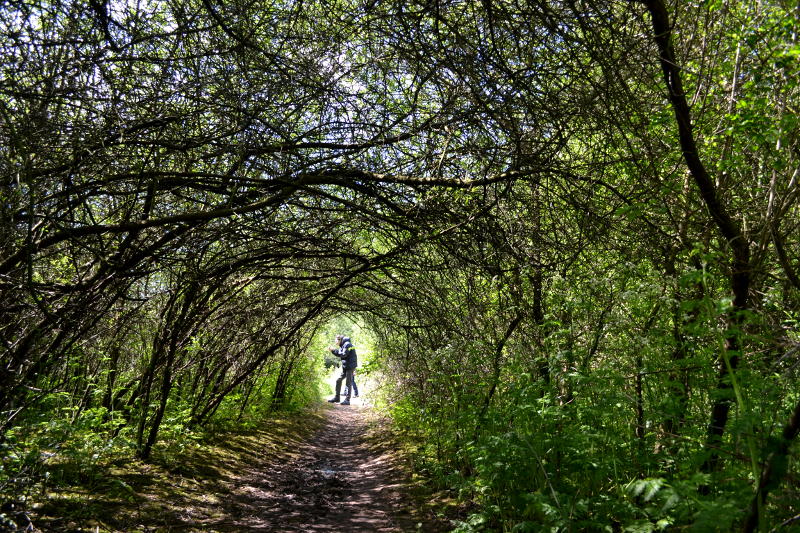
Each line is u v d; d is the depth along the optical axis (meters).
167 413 6.58
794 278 3.64
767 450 2.32
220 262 5.05
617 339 4.20
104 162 3.71
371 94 4.97
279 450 8.24
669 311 3.98
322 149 4.88
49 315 3.64
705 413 3.89
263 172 4.77
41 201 3.44
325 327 16.03
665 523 2.64
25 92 3.26
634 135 4.32
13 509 3.70
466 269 5.25
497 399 5.33
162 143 3.89
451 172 4.79
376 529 4.52
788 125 3.25
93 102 3.73
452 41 4.11
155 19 4.38
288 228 5.07
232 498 5.18
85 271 4.29
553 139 4.28
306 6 4.53
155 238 4.47
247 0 3.95
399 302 7.06
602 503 3.15
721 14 3.87
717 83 4.27
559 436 3.72
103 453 5.22
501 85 4.08
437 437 6.61
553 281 4.76
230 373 9.10
